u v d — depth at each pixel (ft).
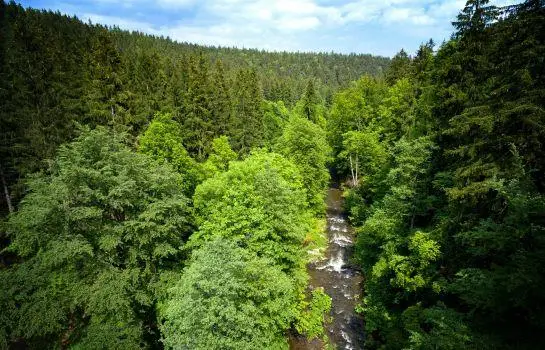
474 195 46.32
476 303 31.65
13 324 54.65
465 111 50.57
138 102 114.93
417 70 114.21
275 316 54.70
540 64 42.09
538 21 41.88
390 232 70.28
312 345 67.77
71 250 51.85
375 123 156.76
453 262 55.26
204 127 128.47
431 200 63.87
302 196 91.15
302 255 78.23
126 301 54.44
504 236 31.58
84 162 59.21
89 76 106.63
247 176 73.77
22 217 57.47
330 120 190.39
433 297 60.59
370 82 176.65
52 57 104.94
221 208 67.26
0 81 85.81
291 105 286.46
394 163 90.99
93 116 102.63
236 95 184.85
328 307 78.38
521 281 26.45
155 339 62.28
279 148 142.51
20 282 56.29
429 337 34.30
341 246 109.50
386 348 61.16
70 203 55.16
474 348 30.27
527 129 42.14
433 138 68.74
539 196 30.89
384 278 79.10
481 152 48.39
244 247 64.34
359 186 147.13
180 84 147.13
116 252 58.85
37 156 89.92
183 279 50.37
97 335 54.13
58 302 55.67
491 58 52.49
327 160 156.35
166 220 60.80
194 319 42.93
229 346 43.42
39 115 93.56
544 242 27.94
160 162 91.45
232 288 45.98
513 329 30.78
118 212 62.23
